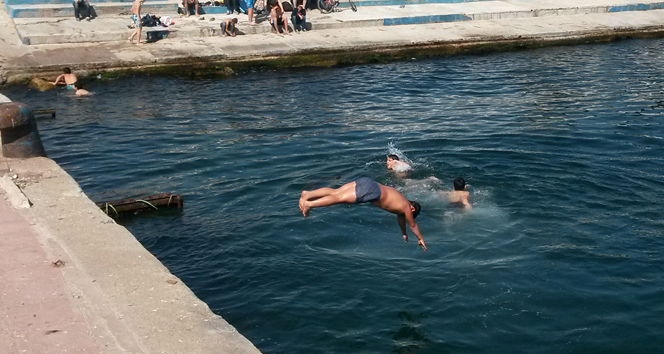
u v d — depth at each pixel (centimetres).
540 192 1094
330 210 1039
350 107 1733
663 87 1939
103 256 729
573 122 1543
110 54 2188
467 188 1115
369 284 820
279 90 1950
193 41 2375
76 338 574
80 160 1320
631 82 2006
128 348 562
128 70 2122
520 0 3198
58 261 708
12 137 1080
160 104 1788
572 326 731
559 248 902
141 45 2298
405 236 858
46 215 842
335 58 2336
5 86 1984
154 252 917
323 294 801
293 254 902
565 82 2016
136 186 1172
